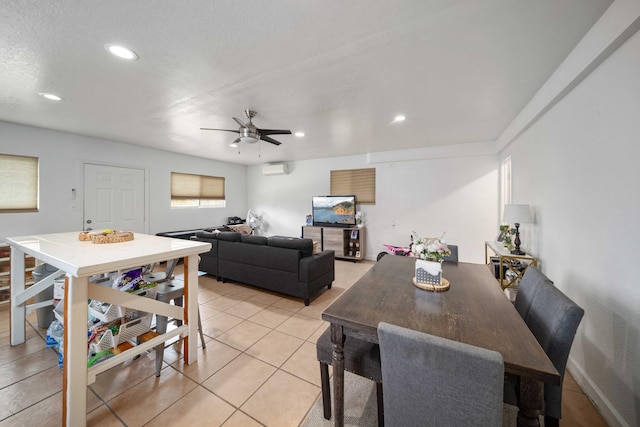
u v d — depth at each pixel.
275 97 2.52
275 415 1.47
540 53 1.80
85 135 3.93
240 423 1.42
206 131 3.70
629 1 1.25
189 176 5.62
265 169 6.49
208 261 4.01
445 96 2.51
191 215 5.66
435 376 0.82
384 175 5.32
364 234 5.43
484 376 0.75
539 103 2.37
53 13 1.38
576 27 1.54
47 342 1.89
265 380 1.76
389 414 0.95
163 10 1.37
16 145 3.32
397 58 1.86
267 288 3.36
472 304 1.34
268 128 3.58
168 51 1.75
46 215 3.58
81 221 3.92
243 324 2.56
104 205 4.20
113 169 4.32
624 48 1.39
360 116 3.08
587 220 1.74
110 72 2.03
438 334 1.04
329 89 2.35
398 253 4.07
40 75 2.07
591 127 1.70
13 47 1.69
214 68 1.98
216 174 6.27
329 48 1.74
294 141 4.37
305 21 1.47
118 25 1.49
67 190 3.77
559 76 1.97
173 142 4.40
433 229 4.88
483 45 1.71
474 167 4.55
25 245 1.89
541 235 2.53
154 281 2.06
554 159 2.24
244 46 1.71
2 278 3.03
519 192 3.24
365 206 5.52
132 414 1.47
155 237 2.34
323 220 5.79
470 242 4.59
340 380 1.23
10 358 1.98
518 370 0.84
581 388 1.71
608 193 1.53
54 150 3.64
